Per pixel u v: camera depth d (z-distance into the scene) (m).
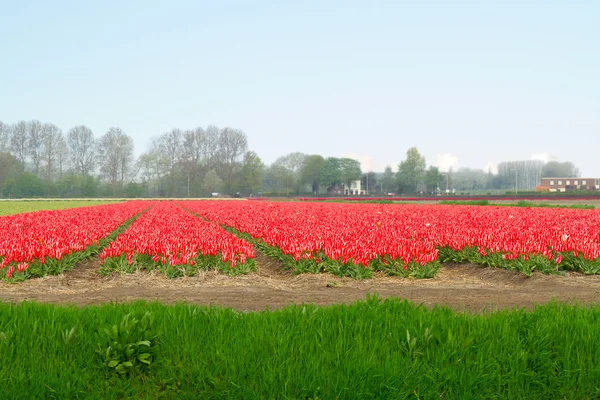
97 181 138.50
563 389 5.42
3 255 13.76
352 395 5.07
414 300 10.04
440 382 5.29
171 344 5.78
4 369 5.19
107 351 5.47
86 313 6.58
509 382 5.35
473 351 5.70
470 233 17.25
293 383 5.12
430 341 5.87
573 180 161.25
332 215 32.59
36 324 6.07
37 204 81.31
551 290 11.49
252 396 5.01
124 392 5.22
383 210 41.25
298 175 158.12
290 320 6.45
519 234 17.39
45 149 138.38
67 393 5.04
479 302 9.84
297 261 13.89
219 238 16.56
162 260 13.84
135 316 6.27
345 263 13.37
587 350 5.80
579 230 18.97
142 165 142.75
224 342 5.76
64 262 14.01
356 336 5.94
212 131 148.75
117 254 14.12
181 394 5.20
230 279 13.05
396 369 5.29
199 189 144.50
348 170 156.50
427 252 14.12
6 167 130.50
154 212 39.69
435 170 153.12
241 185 145.25
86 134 140.88
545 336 5.93
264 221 25.27
